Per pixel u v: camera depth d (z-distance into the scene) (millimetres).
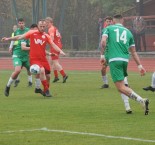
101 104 30703
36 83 34562
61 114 26922
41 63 34125
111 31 26609
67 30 111125
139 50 84688
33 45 33875
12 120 25109
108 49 26609
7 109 29000
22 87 42625
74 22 112688
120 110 28172
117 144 19484
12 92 38562
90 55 89312
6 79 50312
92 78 50281
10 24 112938
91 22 112875
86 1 114062
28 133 21766
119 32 26484
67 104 30828
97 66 68938
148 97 34031
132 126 23188
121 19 27000
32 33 33969
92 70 62156
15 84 42719
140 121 24484
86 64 72938
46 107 29656
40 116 26281
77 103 31266
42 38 33938
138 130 22234
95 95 35531
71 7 113312
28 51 39344
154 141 19938
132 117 25703
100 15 112438
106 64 39031
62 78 50500
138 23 84438
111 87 41125
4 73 59000
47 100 33000
